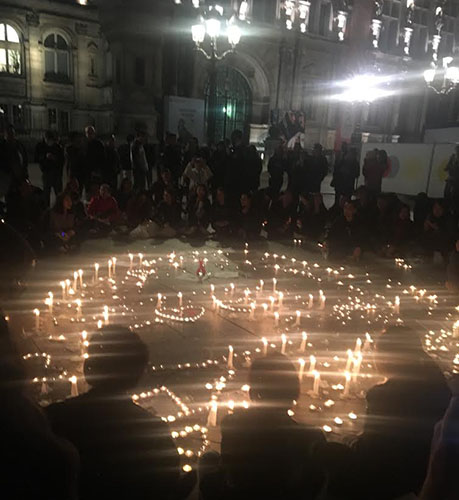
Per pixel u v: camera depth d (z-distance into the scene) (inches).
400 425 105.4
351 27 1457.9
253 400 100.4
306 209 470.6
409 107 1654.8
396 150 720.3
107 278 324.5
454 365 224.7
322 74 1440.7
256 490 93.0
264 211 476.4
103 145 527.2
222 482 102.9
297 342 242.8
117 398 96.7
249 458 94.1
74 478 81.0
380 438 106.3
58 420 94.3
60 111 1130.7
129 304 280.5
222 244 439.2
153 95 1186.0
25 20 1046.4
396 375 108.8
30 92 1082.1
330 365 220.1
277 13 1314.0
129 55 1147.9
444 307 303.3
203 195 464.8
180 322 258.7
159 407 180.4
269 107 1366.9
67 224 383.6
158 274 341.1
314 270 372.5
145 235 448.5
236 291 313.9
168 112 1033.5
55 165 515.5
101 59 1146.0
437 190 673.0
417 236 432.1
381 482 105.2
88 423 93.8
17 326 237.5
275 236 474.3
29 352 213.6
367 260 405.4
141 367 99.3
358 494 106.6
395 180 725.9
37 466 73.9
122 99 1153.4
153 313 269.0
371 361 223.9
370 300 310.5
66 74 1125.1
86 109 1151.6
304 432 98.5
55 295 287.1
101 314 263.0
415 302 310.3
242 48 1277.1
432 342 250.1
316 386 192.5
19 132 1076.5
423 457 105.0
